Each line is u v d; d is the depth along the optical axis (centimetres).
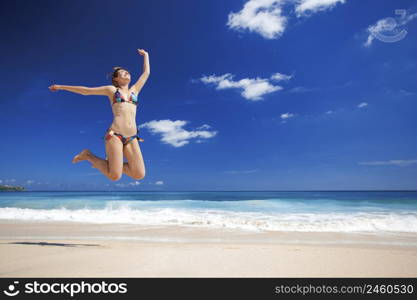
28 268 387
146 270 381
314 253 497
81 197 2717
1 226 929
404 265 429
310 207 1648
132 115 481
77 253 476
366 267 416
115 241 668
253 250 518
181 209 1555
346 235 769
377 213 1340
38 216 1205
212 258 448
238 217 1180
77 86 471
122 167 469
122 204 1848
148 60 536
